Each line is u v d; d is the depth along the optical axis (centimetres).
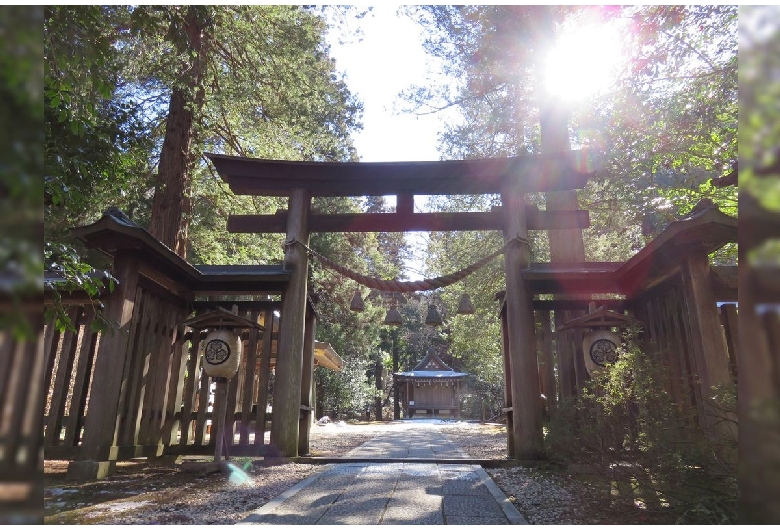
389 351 3044
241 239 1205
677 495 287
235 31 858
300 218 637
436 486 404
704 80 660
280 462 543
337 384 2073
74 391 505
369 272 1991
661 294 545
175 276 579
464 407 2759
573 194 827
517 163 625
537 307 643
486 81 956
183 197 827
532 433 548
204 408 605
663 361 419
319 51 1162
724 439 289
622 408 377
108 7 589
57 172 400
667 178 865
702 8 594
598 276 589
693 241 442
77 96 374
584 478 424
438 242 1452
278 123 999
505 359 657
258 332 638
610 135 778
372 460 546
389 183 649
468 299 745
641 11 645
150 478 448
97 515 313
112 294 474
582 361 594
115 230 457
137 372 524
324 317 1945
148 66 880
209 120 966
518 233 614
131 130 589
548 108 848
